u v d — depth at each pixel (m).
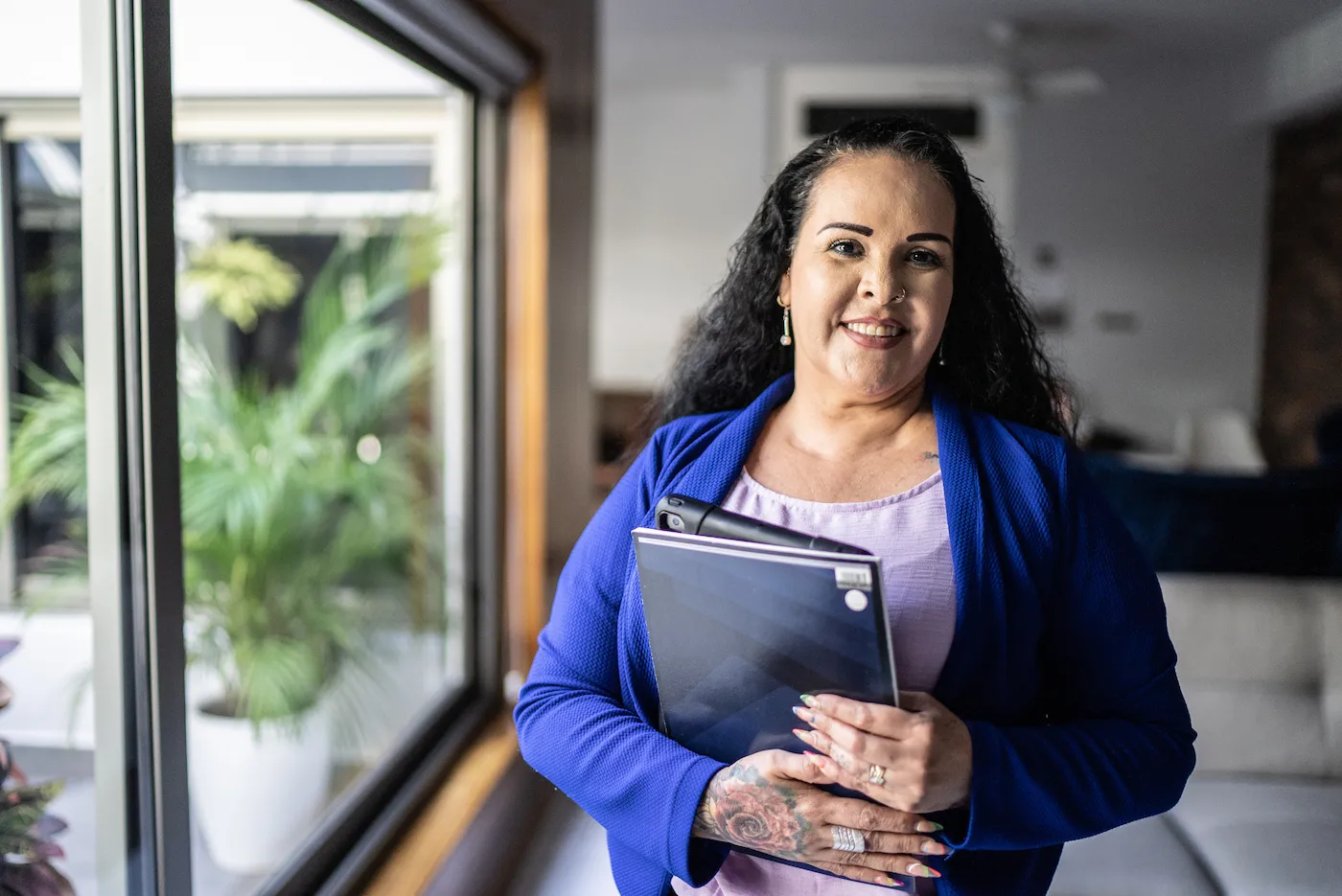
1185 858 1.67
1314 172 5.51
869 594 0.71
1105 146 6.09
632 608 0.90
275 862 2.43
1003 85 4.70
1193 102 6.00
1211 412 6.22
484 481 2.79
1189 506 1.99
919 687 0.83
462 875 1.96
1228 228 6.09
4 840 1.30
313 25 2.79
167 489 1.30
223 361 3.33
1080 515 0.84
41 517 2.16
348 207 3.17
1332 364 5.33
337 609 2.69
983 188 0.92
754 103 6.04
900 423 0.90
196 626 2.39
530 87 2.70
